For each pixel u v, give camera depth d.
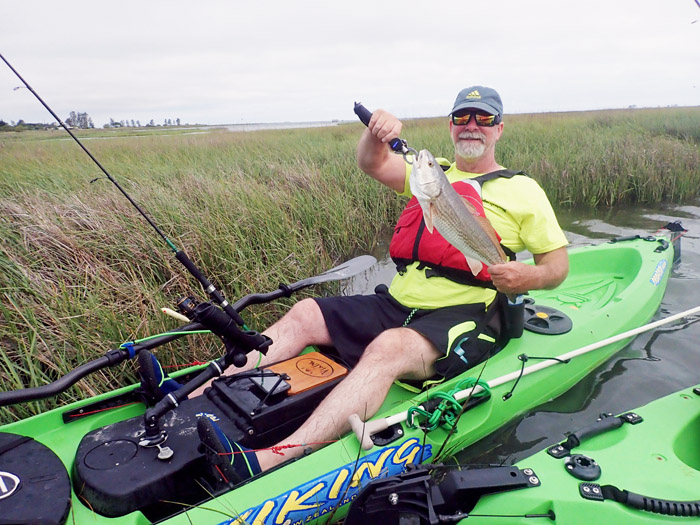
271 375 2.38
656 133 12.21
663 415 2.25
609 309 3.43
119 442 2.07
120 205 5.01
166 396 2.11
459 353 2.56
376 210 6.53
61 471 1.89
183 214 4.90
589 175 7.85
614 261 4.38
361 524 1.82
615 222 6.66
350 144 10.62
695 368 3.21
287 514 1.89
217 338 3.55
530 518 1.75
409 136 11.09
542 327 3.11
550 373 2.83
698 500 1.75
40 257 3.99
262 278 4.23
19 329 3.26
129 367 3.15
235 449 2.01
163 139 14.63
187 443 2.08
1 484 1.78
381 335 2.44
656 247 4.43
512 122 15.90
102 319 3.30
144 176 6.70
